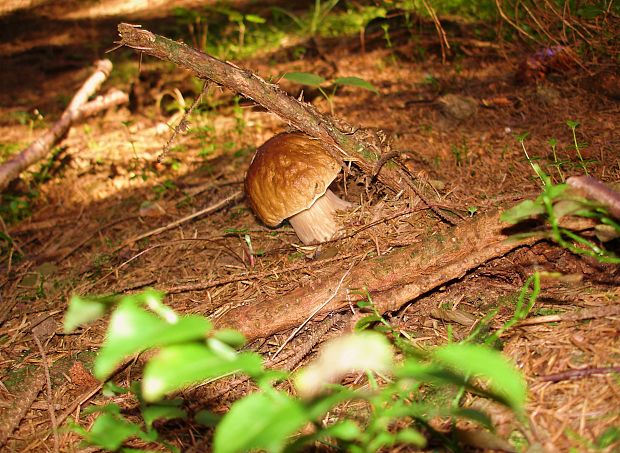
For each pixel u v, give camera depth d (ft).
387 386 8.34
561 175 11.57
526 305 9.11
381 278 9.32
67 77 28.66
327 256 11.20
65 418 9.43
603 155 12.78
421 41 22.72
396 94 19.69
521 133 15.14
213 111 21.57
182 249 13.64
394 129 17.01
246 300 10.86
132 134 21.21
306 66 23.91
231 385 9.09
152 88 23.71
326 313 9.59
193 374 3.93
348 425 4.97
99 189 17.94
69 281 13.57
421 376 5.76
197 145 19.60
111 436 6.72
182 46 10.21
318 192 10.88
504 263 9.77
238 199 15.12
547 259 9.61
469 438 6.86
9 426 9.37
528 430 6.92
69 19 38.19
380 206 11.43
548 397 7.28
